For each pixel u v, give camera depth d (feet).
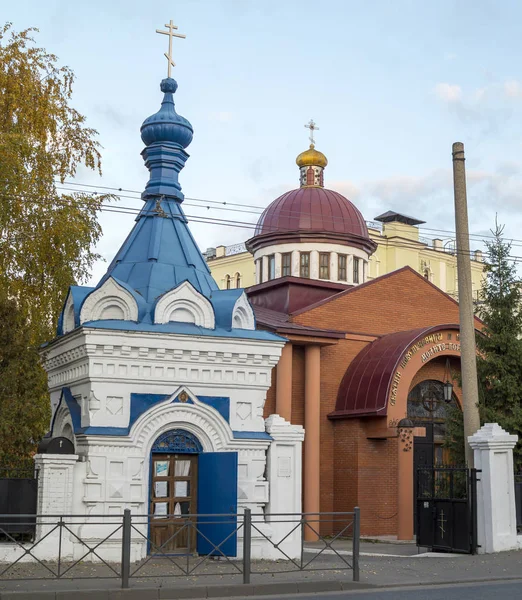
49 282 76.13
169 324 58.13
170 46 69.82
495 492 64.69
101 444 54.95
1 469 56.39
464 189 71.05
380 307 100.27
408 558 62.34
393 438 92.73
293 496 60.39
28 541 54.39
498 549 64.03
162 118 66.49
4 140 69.87
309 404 91.35
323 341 91.66
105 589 43.06
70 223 73.92
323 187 125.59
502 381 75.61
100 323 55.77
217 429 58.23
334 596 44.27
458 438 77.71
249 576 46.29
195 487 58.18
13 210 70.59
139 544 54.90
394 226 202.39
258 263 120.67
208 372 58.70
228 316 60.34
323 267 116.57
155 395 56.90
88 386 56.24
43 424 84.79
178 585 44.93
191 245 64.85
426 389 97.60
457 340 94.89
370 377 91.30
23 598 41.24
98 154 81.05
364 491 90.43
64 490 53.57
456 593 44.75
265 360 60.54
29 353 81.61
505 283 78.33
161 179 65.67
